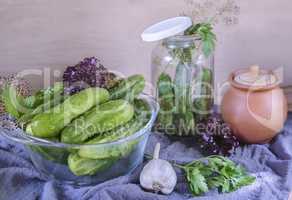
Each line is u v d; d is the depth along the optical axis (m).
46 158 0.73
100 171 0.74
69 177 0.74
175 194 0.73
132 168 0.78
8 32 0.91
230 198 0.72
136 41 0.96
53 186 0.73
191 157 0.83
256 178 0.76
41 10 0.90
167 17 0.94
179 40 0.84
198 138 0.89
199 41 0.85
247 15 0.97
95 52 0.95
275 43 1.01
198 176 0.72
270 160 0.81
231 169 0.75
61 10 0.90
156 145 0.80
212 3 0.95
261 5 0.96
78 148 0.69
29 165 0.80
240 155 0.84
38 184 0.76
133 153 0.76
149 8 0.93
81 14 0.91
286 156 0.83
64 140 0.70
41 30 0.91
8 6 0.88
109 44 0.95
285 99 0.90
